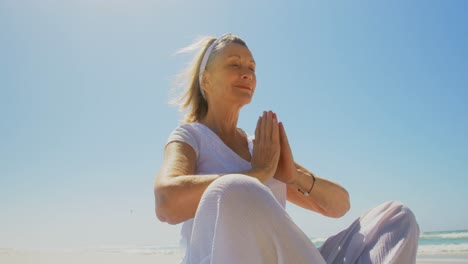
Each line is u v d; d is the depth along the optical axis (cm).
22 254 1727
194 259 118
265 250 107
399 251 157
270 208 107
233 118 209
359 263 163
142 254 2125
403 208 167
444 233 2645
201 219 115
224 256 105
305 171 212
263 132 184
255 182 111
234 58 206
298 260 106
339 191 205
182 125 191
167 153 178
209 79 212
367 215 176
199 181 141
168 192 144
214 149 188
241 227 106
